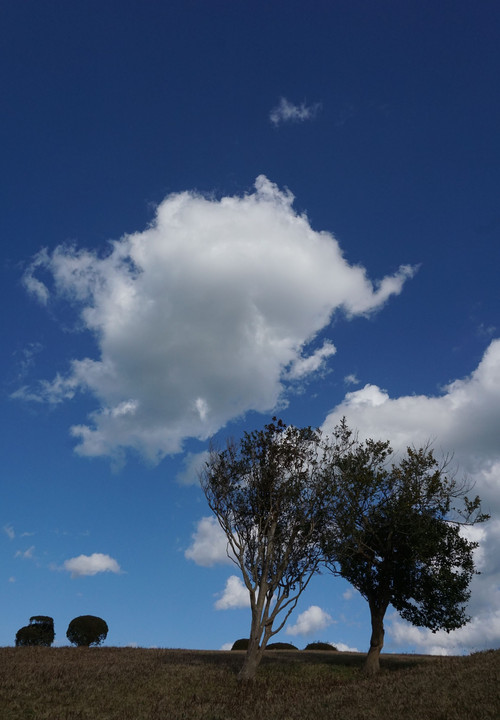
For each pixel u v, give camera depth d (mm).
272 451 25750
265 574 23766
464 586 25828
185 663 24781
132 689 19281
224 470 25594
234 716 16344
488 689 15148
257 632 22859
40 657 25453
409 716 13734
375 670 24016
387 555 25969
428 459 27266
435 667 20781
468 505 26641
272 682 21625
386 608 25688
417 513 26359
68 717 15555
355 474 26891
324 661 26266
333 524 25891
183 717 16109
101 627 33875
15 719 15211
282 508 25094
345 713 15000
